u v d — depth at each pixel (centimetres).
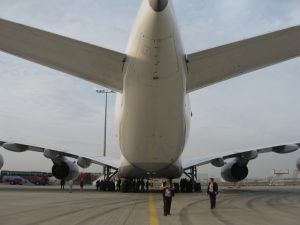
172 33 1291
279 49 1287
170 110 1611
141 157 1919
